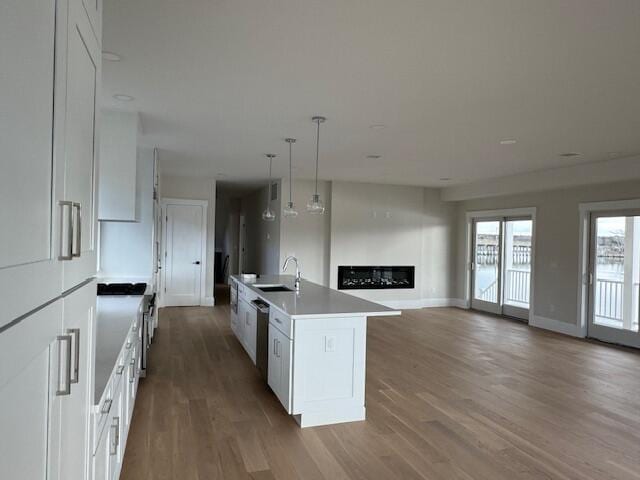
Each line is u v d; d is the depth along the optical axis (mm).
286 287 5316
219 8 2250
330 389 3490
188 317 7598
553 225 7336
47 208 919
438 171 7320
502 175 7664
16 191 738
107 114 4121
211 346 5750
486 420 3607
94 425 1581
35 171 839
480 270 9219
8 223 704
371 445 3141
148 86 3436
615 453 3084
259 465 2836
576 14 2238
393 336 6680
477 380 4633
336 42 2621
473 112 3957
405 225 9352
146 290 4422
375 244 9125
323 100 3711
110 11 2293
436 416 3670
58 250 989
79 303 1248
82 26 1224
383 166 6930
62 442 1086
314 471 2775
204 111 4094
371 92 3480
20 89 749
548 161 6254
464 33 2471
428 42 2594
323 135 4934
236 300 6023
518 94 3459
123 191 4152
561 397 4164
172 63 2979
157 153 6121
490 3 2150
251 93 3570
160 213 8250
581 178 6473
